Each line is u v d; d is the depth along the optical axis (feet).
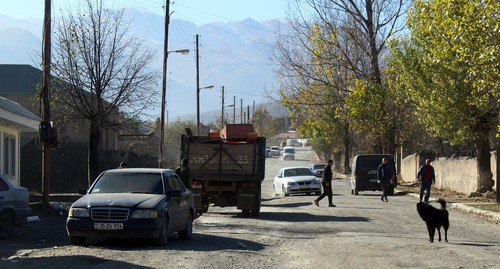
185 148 80.28
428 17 79.15
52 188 145.69
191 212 55.83
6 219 52.65
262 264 38.88
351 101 140.05
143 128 200.75
